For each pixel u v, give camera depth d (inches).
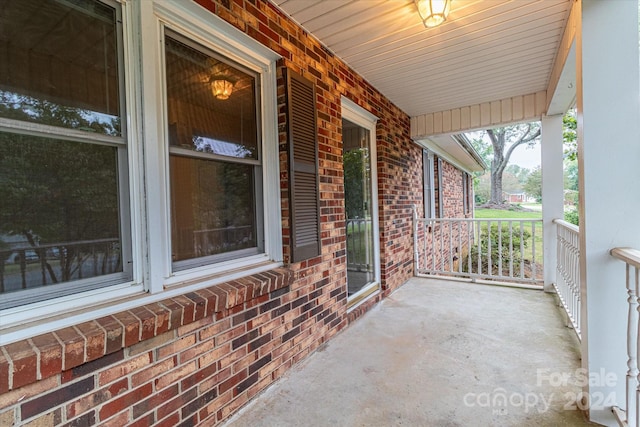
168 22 64.1
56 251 49.7
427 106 176.6
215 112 75.3
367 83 140.6
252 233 86.4
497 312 131.4
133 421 53.2
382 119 155.9
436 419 68.0
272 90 90.1
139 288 59.2
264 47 83.5
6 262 44.9
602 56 67.7
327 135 110.7
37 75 47.7
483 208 808.9
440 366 89.2
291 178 89.5
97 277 54.4
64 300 49.6
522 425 65.9
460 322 121.2
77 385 46.4
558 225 144.8
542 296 152.5
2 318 43.7
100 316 52.2
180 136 66.9
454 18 92.6
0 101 44.1
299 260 92.2
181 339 60.8
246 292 72.4
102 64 55.0
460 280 185.3
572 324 109.9
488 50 112.5
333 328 111.4
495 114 169.6
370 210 153.7
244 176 84.4
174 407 59.5
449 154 315.9
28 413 41.7
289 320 89.7
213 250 75.3
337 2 84.7
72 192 51.5
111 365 50.3
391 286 162.9
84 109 52.7
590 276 68.5
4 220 44.8
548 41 106.6
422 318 126.3
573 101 137.3
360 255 147.6
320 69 106.8
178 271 66.5
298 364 92.2
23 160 46.4
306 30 98.8
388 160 162.7
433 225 201.0
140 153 59.1
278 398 76.7
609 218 67.2
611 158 67.1
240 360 73.6
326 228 109.3
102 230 55.1
